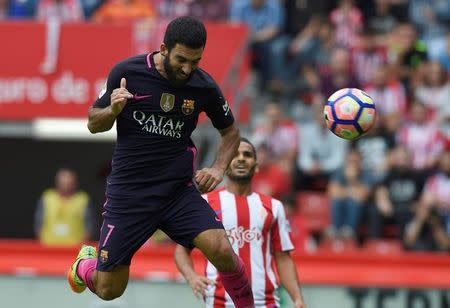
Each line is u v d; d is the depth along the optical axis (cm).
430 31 5734
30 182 5553
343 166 4841
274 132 5006
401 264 3659
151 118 2331
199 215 2386
